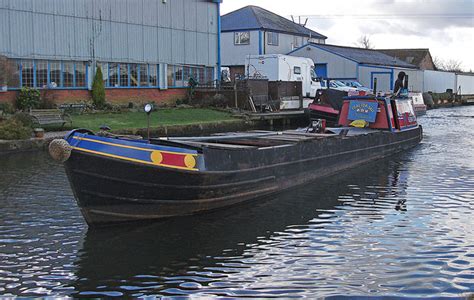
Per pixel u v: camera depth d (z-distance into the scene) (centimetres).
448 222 974
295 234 906
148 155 901
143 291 689
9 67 2381
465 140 2211
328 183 1313
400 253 814
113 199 898
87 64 2736
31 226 943
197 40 3409
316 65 4675
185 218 986
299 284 707
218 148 1005
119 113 2591
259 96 3164
